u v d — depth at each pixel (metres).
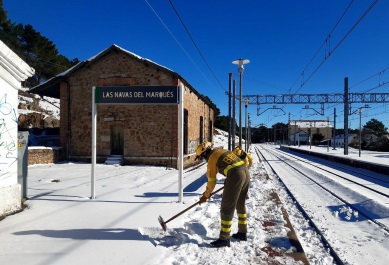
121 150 17.70
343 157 23.81
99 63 17.77
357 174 16.42
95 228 5.14
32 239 4.56
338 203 8.27
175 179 11.92
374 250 4.67
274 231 5.32
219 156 4.70
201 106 24.92
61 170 13.69
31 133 23.75
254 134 130.62
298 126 104.75
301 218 6.67
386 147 48.00
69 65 50.22
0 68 5.48
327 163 24.97
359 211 7.30
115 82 17.52
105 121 17.59
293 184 12.09
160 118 17.19
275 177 14.57
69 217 5.78
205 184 10.63
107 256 3.99
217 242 4.46
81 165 15.99
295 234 5.17
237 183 4.49
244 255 4.19
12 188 5.94
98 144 17.67
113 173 13.11
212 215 6.20
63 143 18.05
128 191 8.70
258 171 15.98
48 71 43.94
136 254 4.07
